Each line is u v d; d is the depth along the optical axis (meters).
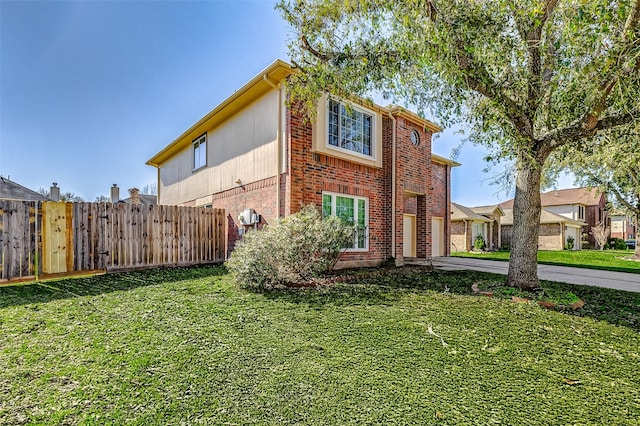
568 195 34.50
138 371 3.32
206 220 10.84
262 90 9.79
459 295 6.76
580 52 4.96
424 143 12.34
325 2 6.28
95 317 4.88
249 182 10.38
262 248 6.86
